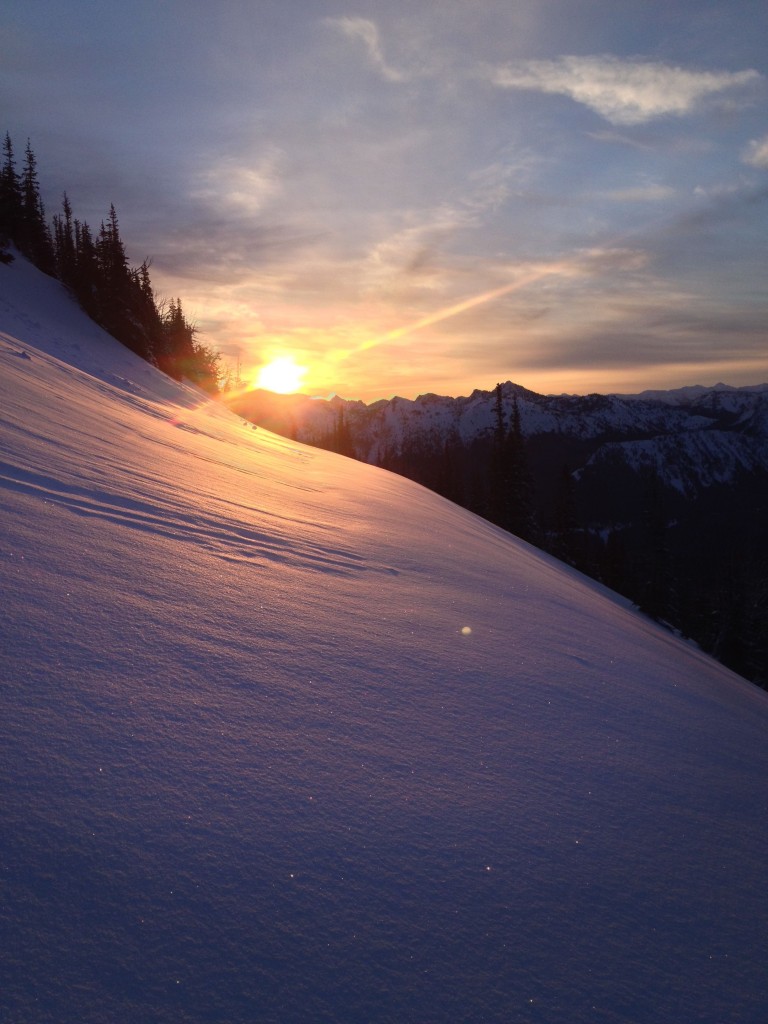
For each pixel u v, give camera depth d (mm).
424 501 16266
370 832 1958
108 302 34156
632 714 3693
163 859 1627
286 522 6719
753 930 1966
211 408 25438
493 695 3322
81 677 2314
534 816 2295
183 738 2152
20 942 1315
